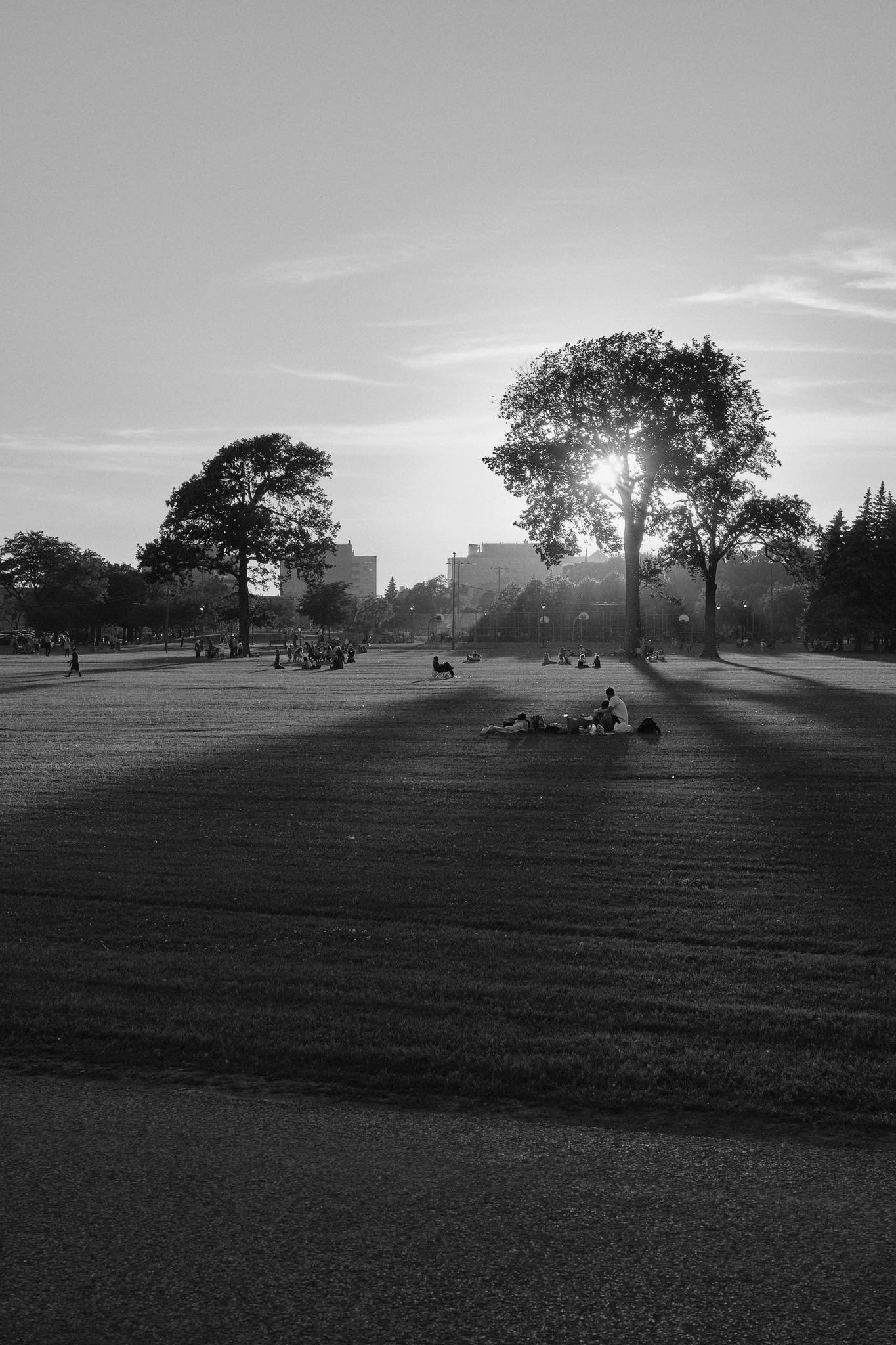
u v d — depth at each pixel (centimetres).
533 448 7881
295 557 10200
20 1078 669
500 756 2361
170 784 1939
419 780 1988
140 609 18400
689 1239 480
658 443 7662
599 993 820
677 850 1356
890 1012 780
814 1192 520
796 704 3828
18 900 1116
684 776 2038
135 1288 448
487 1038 721
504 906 1088
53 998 810
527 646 14575
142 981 852
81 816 1608
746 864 1277
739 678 5703
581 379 7738
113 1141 578
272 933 995
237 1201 514
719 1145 570
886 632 12644
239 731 2934
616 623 16212
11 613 18400
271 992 823
